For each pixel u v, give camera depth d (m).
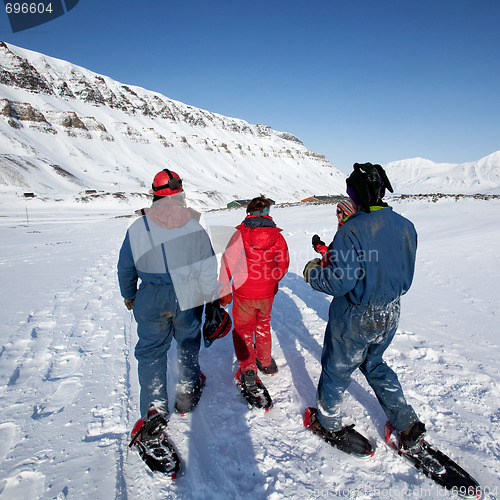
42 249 12.74
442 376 2.96
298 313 4.68
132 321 4.89
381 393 2.21
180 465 2.22
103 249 12.48
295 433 2.46
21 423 2.62
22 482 2.07
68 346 4.04
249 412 2.68
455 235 8.03
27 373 3.41
